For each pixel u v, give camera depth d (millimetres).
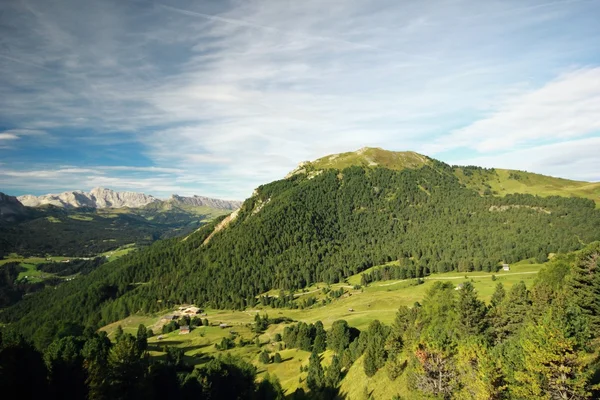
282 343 165000
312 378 106438
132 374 70625
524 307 78812
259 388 107375
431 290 107875
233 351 160500
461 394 54219
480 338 61250
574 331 44844
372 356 87625
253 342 173375
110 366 69312
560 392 44219
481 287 197250
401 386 74188
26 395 67875
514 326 77875
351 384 92438
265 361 142000
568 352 43531
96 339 100062
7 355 64125
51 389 73312
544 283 82625
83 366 78562
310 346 151125
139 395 70750
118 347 70688
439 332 69562
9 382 63250
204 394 90438
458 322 80500
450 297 98812
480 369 49938
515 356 52531
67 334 128750
